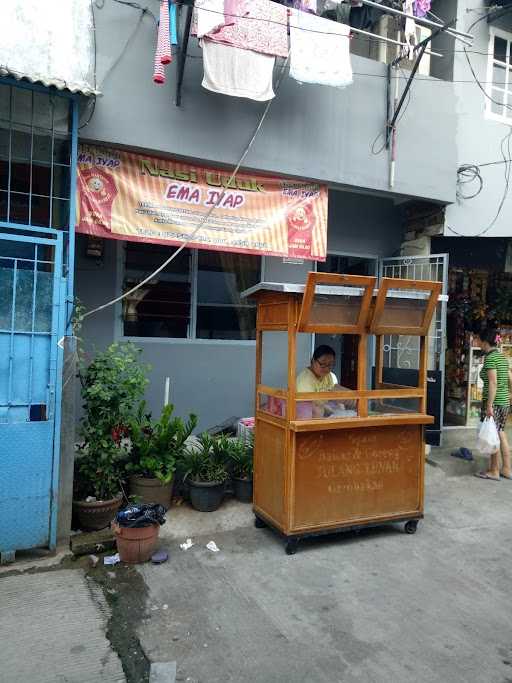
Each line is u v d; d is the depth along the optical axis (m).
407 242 7.32
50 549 3.80
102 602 3.28
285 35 5.05
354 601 3.36
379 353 4.87
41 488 3.73
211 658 2.78
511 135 7.13
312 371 4.50
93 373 4.25
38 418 3.71
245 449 5.01
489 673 2.72
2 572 3.57
